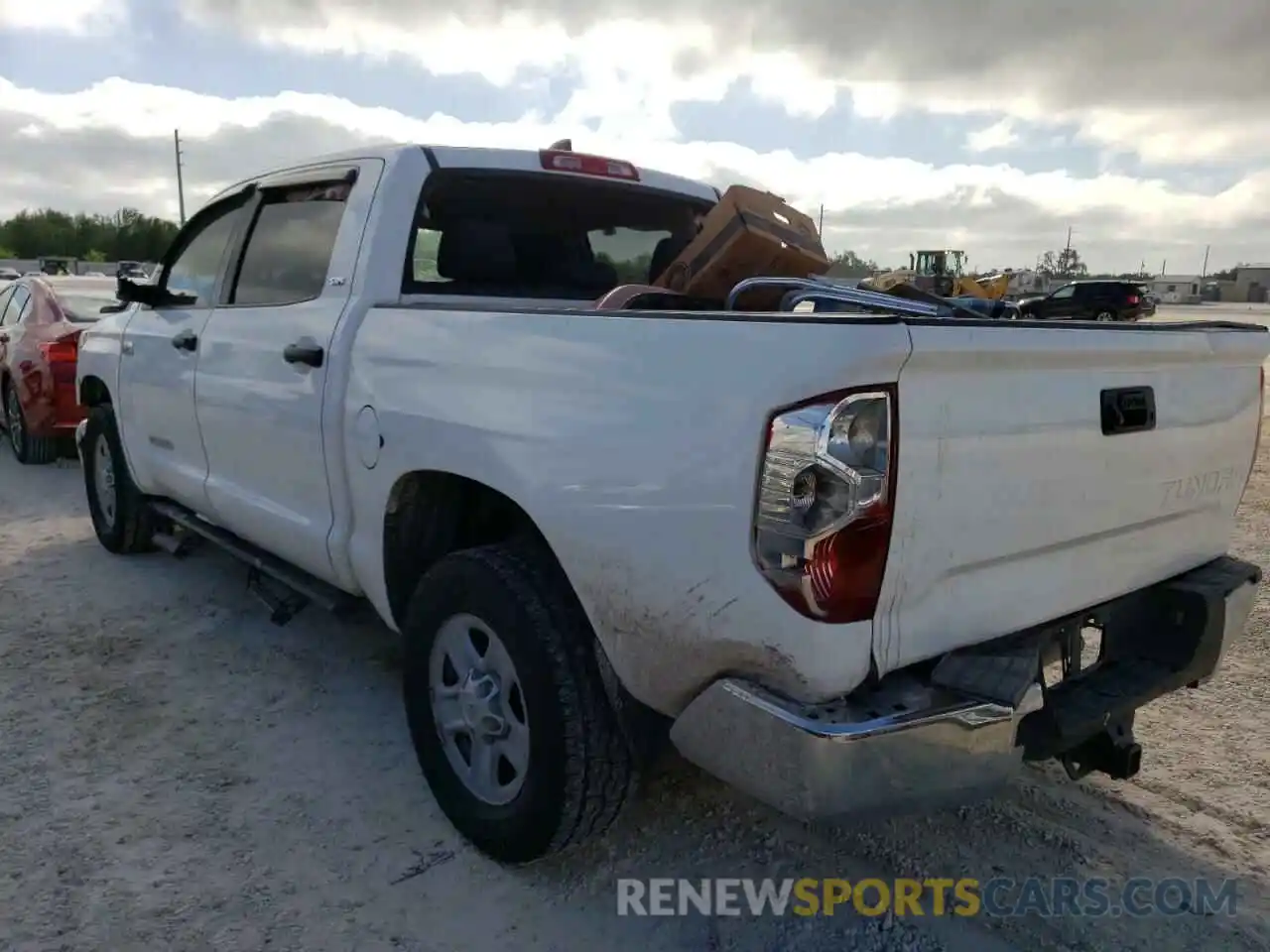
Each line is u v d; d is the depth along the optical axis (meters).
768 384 2.00
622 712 2.52
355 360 3.19
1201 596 2.74
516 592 2.59
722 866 2.88
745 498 2.03
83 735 3.59
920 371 2.01
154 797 3.18
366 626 4.70
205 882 2.76
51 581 5.30
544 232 3.92
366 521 3.20
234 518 4.11
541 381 2.48
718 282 3.59
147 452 4.96
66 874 2.78
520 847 2.70
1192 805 3.23
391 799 3.20
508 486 2.55
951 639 2.21
